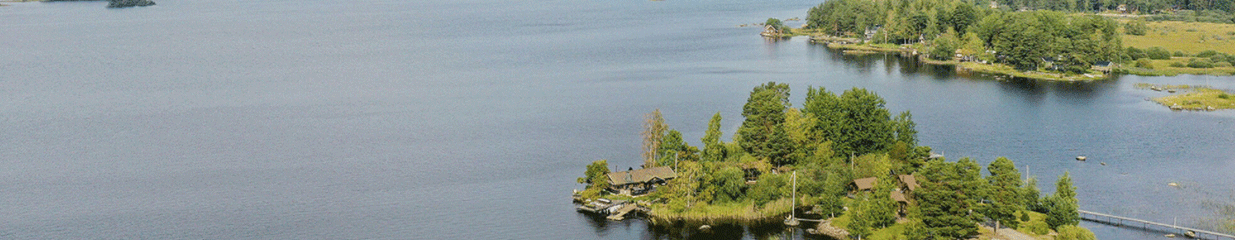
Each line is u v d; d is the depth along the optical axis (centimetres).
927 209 13825
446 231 15238
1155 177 17700
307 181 18425
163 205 16975
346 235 15188
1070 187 15138
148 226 15800
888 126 18375
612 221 15462
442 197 17100
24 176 19225
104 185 18412
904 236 14012
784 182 16138
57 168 19875
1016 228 14200
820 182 16050
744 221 15275
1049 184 17338
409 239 14925
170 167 19775
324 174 18938
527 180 18138
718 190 15875
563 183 17862
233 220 16025
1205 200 16075
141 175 19138
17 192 17988
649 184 17062
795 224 15000
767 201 15662
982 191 14125
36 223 16088
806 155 17962
